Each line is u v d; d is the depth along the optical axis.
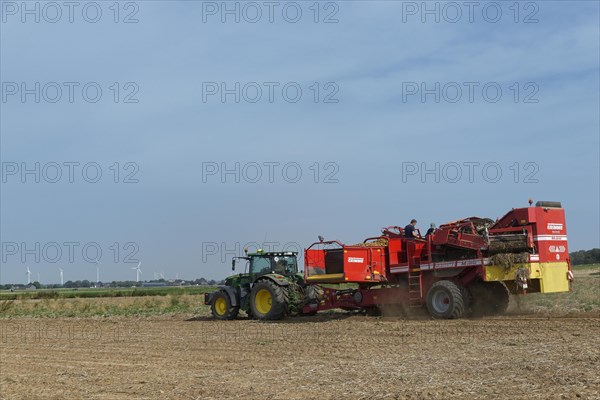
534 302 21.48
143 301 36.84
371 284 19.09
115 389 10.00
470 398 8.26
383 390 8.92
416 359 11.38
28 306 35.50
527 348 11.95
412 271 18.16
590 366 9.85
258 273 21.28
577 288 29.23
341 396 8.73
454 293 16.97
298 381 9.91
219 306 22.08
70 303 37.94
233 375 10.72
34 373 11.95
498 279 16.55
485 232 16.70
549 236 16.86
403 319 17.72
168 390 9.70
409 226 18.66
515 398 8.12
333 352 12.73
